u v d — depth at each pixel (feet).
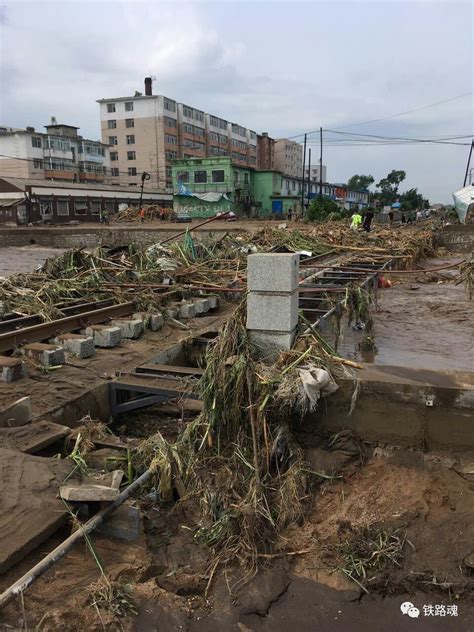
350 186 385.70
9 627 9.86
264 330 17.10
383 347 30.32
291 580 12.44
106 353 25.82
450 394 15.30
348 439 16.29
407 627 11.42
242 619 11.34
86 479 13.47
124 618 10.67
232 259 52.34
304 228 106.83
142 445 15.58
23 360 23.25
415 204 317.63
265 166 351.87
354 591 12.25
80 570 11.53
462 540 13.29
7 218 151.53
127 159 259.39
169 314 33.19
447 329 35.29
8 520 11.70
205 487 14.56
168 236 109.70
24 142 212.84
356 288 31.91
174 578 12.11
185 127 268.62
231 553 12.92
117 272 41.73
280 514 14.19
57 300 34.88
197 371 22.06
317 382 15.46
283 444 15.80
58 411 18.74
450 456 15.60
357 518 14.05
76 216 170.50
